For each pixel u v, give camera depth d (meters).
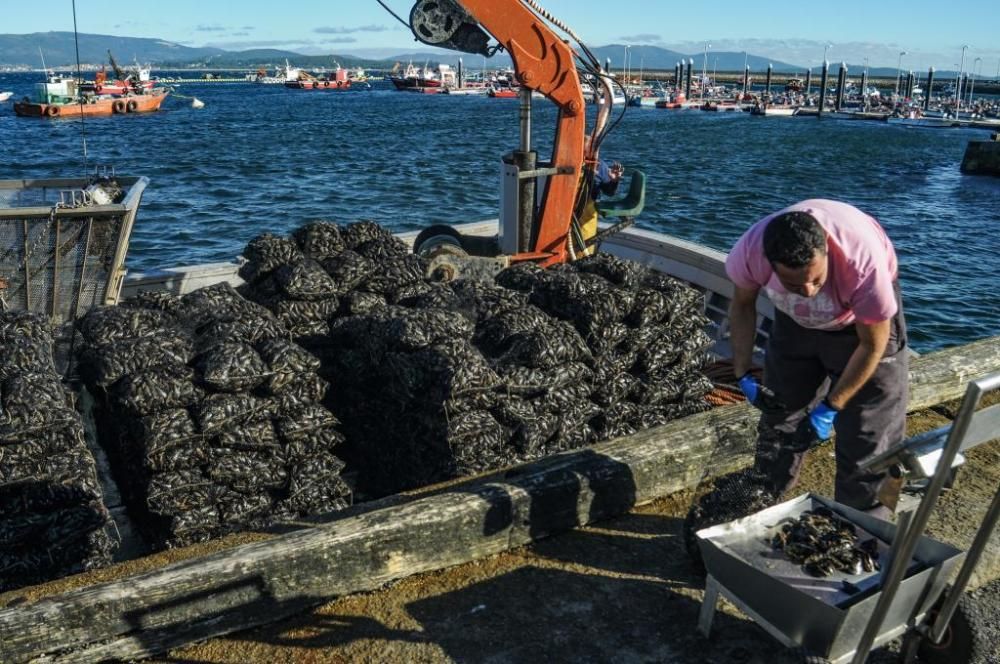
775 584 2.68
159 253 17.67
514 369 4.64
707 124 75.81
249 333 4.92
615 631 3.16
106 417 4.91
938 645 2.90
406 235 9.27
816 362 3.28
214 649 3.10
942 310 17.16
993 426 2.14
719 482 3.50
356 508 3.90
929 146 55.78
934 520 3.90
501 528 3.60
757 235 3.03
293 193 26.86
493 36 7.43
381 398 5.03
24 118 68.44
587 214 8.38
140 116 72.94
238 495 4.50
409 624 3.20
